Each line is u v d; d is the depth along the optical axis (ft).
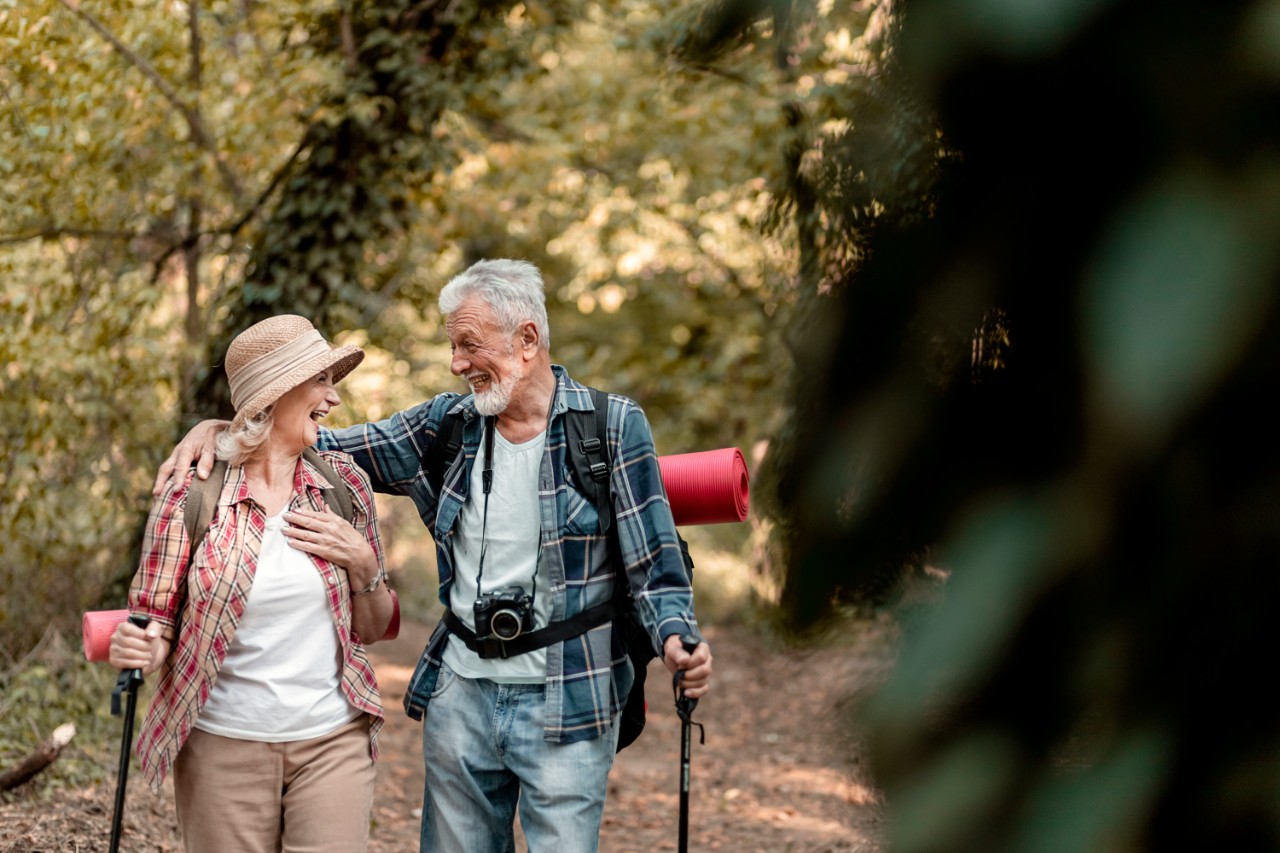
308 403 11.27
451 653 11.96
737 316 48.88
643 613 11.23
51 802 18.28
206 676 10.67
